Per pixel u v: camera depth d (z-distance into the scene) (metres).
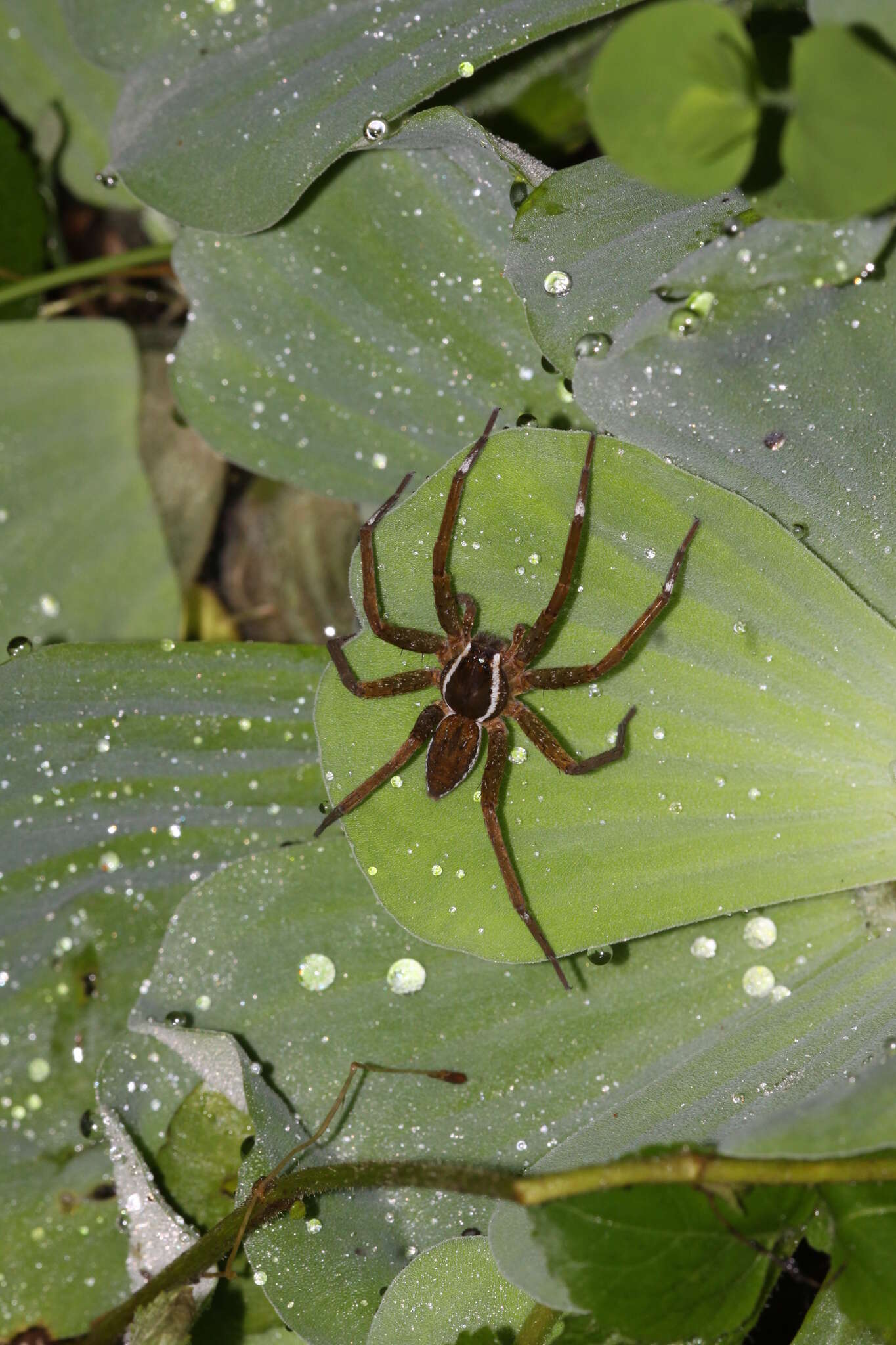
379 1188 0.32
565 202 0.32
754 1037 0.31
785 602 0.31
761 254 0.30
